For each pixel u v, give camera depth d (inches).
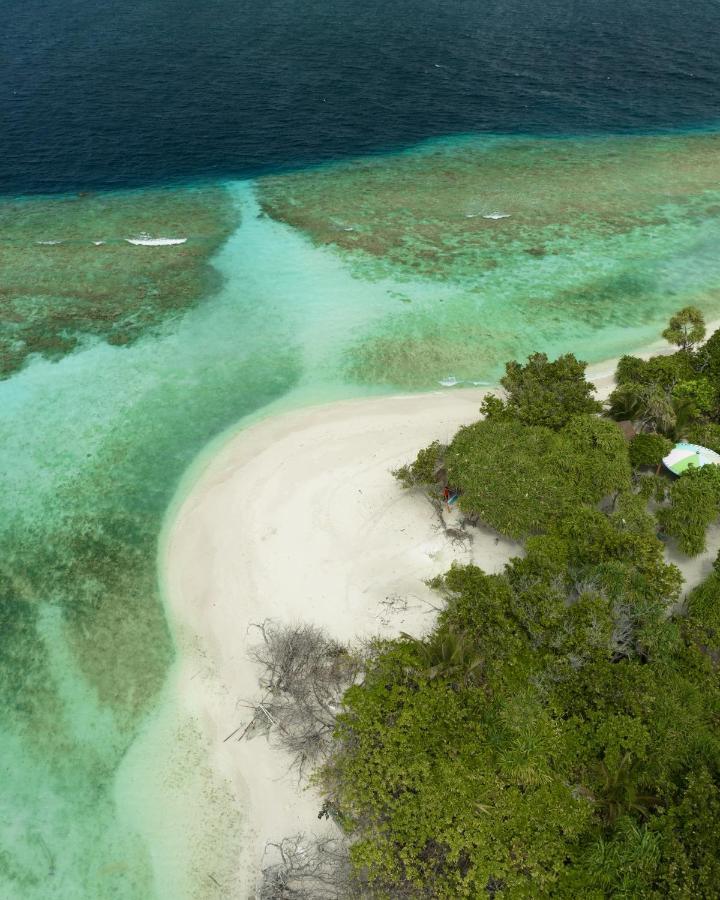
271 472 1262.3
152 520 1182.3
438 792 723.4
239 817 794.2
